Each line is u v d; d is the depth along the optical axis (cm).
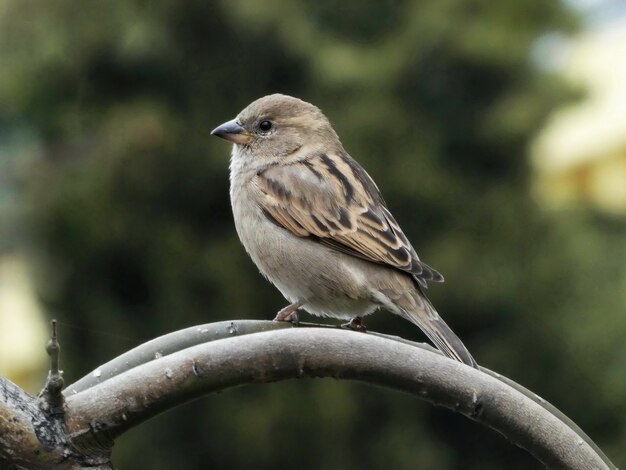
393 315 1487
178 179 1525
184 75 1541
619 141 1723
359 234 737
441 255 1509
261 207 767
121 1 1522
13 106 1568
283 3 1503
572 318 1519
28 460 421
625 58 1842
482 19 1545
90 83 1554
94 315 1544
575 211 1605
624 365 1511
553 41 1641
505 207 1538
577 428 496
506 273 1515
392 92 1522
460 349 677
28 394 428
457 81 1542
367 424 1484
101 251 1534
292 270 754
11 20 1555
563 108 1578
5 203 1584
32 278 1555
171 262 1527
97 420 427
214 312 1538
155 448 1469
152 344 529
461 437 1515
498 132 1545
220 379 442
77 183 1527
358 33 1570
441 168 1547
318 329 452
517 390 480
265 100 823
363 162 1503
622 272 1570
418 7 1539
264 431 1452
